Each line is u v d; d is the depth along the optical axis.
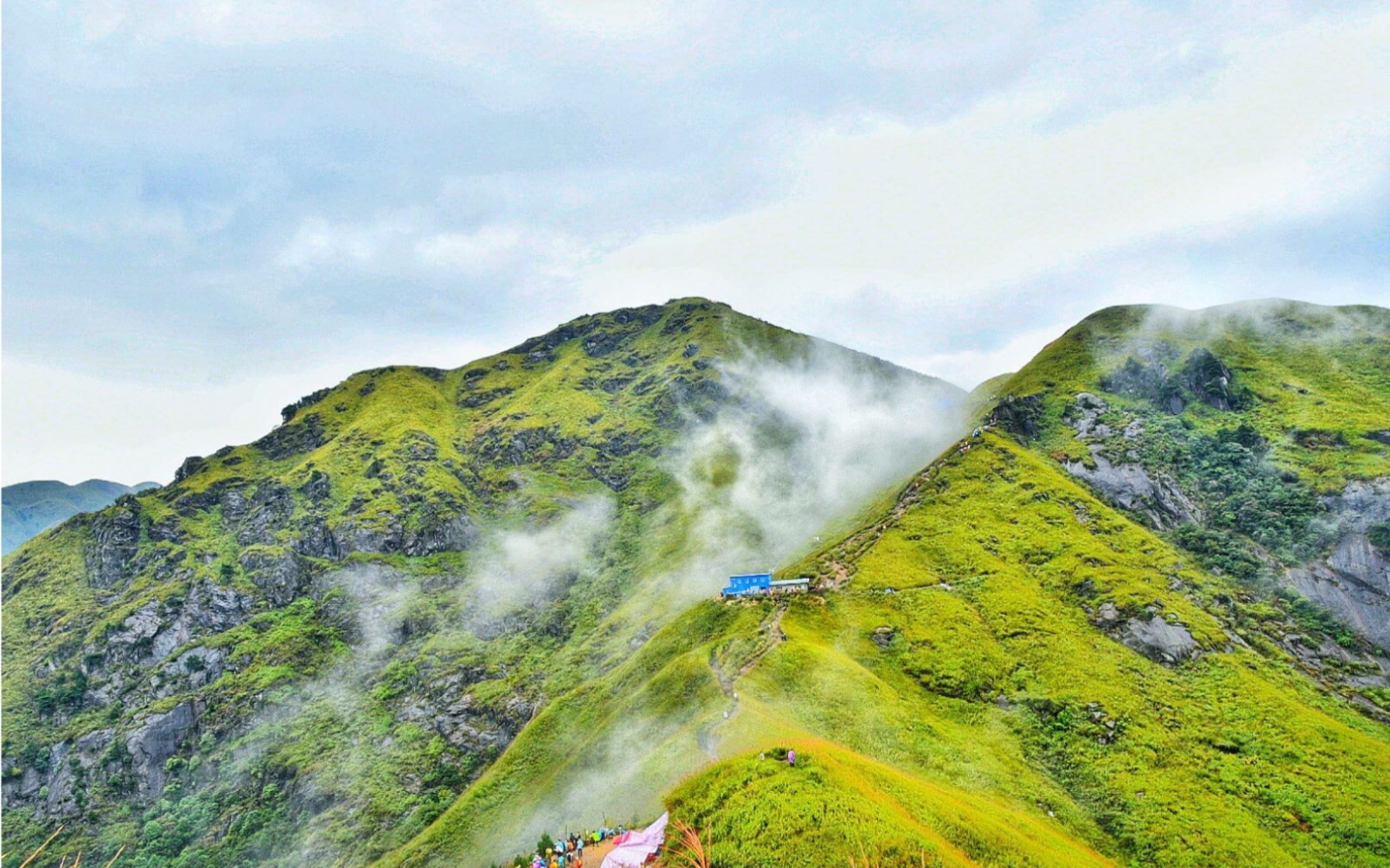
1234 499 155.25
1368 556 132.75
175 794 188.38
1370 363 186.62
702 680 106.75
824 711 88.94
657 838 54.00
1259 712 100.88
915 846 50.19
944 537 147.12
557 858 58.56
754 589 141.25
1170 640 114.94
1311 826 81.44
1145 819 82.44
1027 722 98.62
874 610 122.12
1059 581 131.62
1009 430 192.88
